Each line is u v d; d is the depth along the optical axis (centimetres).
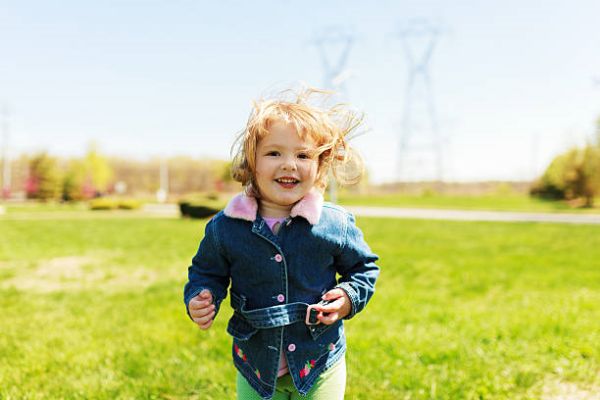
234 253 173
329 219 176
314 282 175
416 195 4972
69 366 353
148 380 323
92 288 691
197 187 5491
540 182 4016
